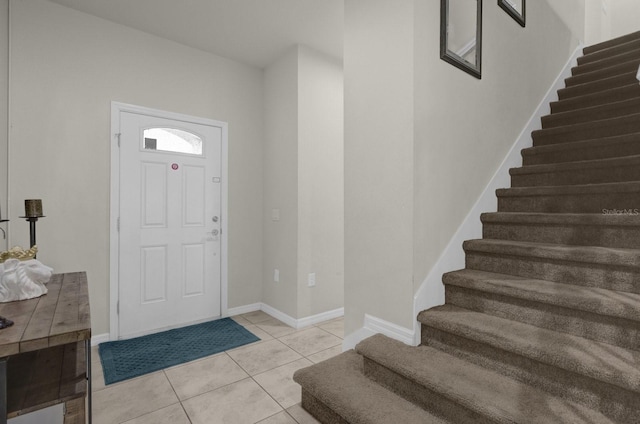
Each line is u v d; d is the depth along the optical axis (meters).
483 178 2.32
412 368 1.50
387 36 1.95
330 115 3.48
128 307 2.93
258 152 3.73
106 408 1.91
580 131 2.51
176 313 3.18
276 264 3.50
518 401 1.25
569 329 1.46
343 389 1.62
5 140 2.39
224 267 3.47
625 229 1.66
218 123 3.43
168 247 3.14
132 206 2.96
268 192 3.65
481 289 1.74
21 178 2.46
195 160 3.30
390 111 1.93
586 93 2.96
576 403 1.24
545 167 2.33
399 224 1.88
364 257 2.08
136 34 2.98
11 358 1.46
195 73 3.31
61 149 2.62
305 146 3.28
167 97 3.13
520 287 1.60
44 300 1.48
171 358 2.53
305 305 3.26
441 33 2.00
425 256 1.88
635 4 4.84
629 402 1.12
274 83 3.58
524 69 2.79
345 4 2.23
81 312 1.31
